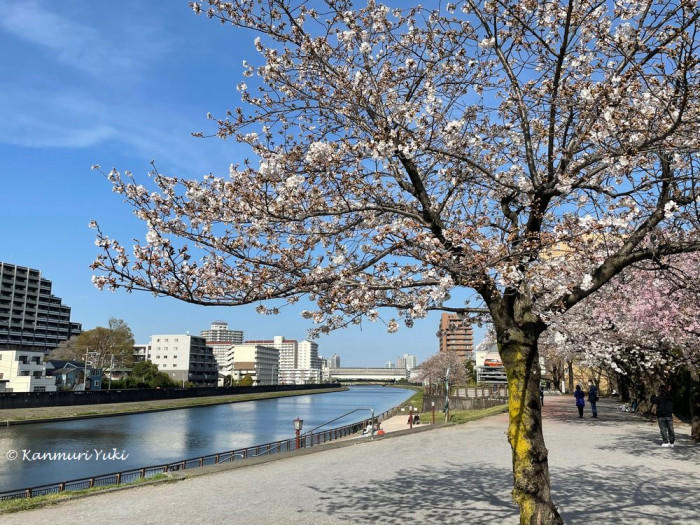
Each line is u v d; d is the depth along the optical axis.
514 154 8.62
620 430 21.58
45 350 136.50
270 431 55.94
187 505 9.12
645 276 15.65
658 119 6.87
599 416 29.00
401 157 6.86
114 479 26.97
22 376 84.62
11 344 126.19
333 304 6.81
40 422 60.00
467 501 9.31
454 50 7.79
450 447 16.81
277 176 6.86
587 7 7.21
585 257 6.90
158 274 6.39
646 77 6.21
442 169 7.95
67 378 93.62
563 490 10.14
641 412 29.00
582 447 16.44
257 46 7.63
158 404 87.88
